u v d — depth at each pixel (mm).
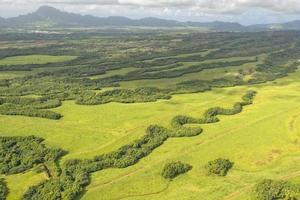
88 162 126562
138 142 140750
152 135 148125
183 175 117000
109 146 139875
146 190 110000
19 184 115125
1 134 150750
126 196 107500
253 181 112312
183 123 160375
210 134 147750
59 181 113312
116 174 118750
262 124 156750
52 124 162750
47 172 120750
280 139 141500
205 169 119688
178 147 136750
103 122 164500
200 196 105938
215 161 122125
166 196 107000
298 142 138875
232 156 129000
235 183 111625
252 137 143750
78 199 105750
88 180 114688
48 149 135625
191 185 111625
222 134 147375
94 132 153750
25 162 127500
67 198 104188
